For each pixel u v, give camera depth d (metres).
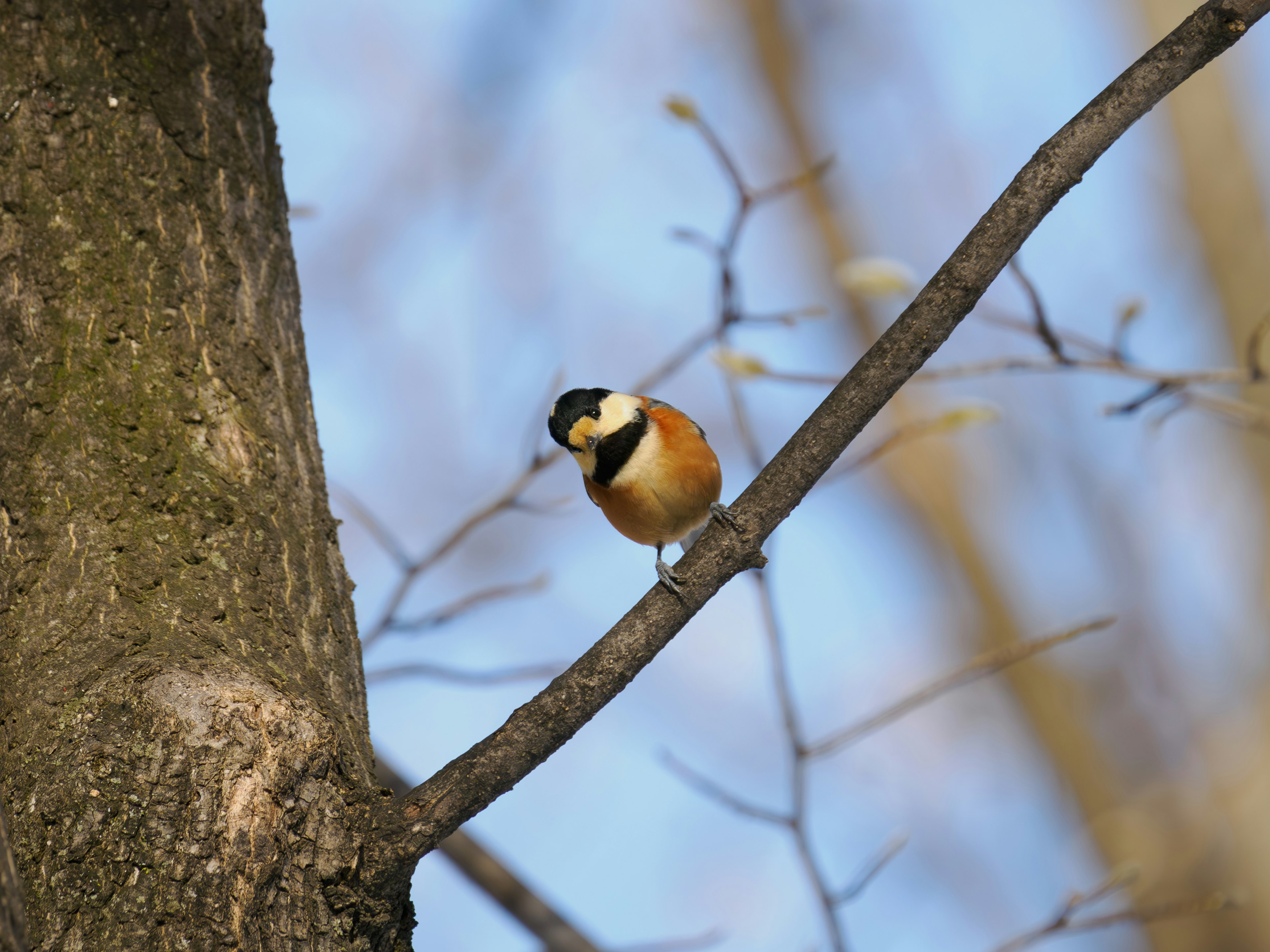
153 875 4.43
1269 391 17.69
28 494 5.40
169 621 5.18
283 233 6.94
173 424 5.83
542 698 5.29
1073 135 5.42
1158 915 8.54
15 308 5.78
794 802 8.62
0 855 3.74
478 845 8.89
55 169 6.10
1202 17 5.32
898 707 8.51
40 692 4.83
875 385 5.52
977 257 5.46
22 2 6.34
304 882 4.72
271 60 7.30
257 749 4.78
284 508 5.94
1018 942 8.53
